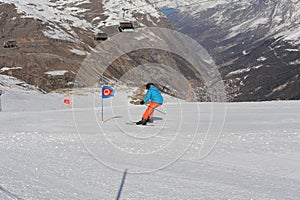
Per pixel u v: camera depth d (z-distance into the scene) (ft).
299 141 24.00
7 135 28.02
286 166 18.21
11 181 15.39
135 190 14.35
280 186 14.84
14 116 47.83
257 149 22.02
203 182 15.46
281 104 62.18
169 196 13.62
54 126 33.19
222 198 13.38
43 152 22.12
